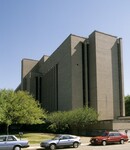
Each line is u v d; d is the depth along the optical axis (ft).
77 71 225.35
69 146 95.71
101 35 226.58
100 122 165.37
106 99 216.95
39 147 98.58
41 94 304.09
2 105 141.18
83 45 233.14
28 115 148.36
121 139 108.88
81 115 170.40
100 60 221.25
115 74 228.43
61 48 248.73
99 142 103.45
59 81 247.70
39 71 324.19
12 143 81.05
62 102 236.84
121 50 234.38
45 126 200.85
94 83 217.77
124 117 210.59
